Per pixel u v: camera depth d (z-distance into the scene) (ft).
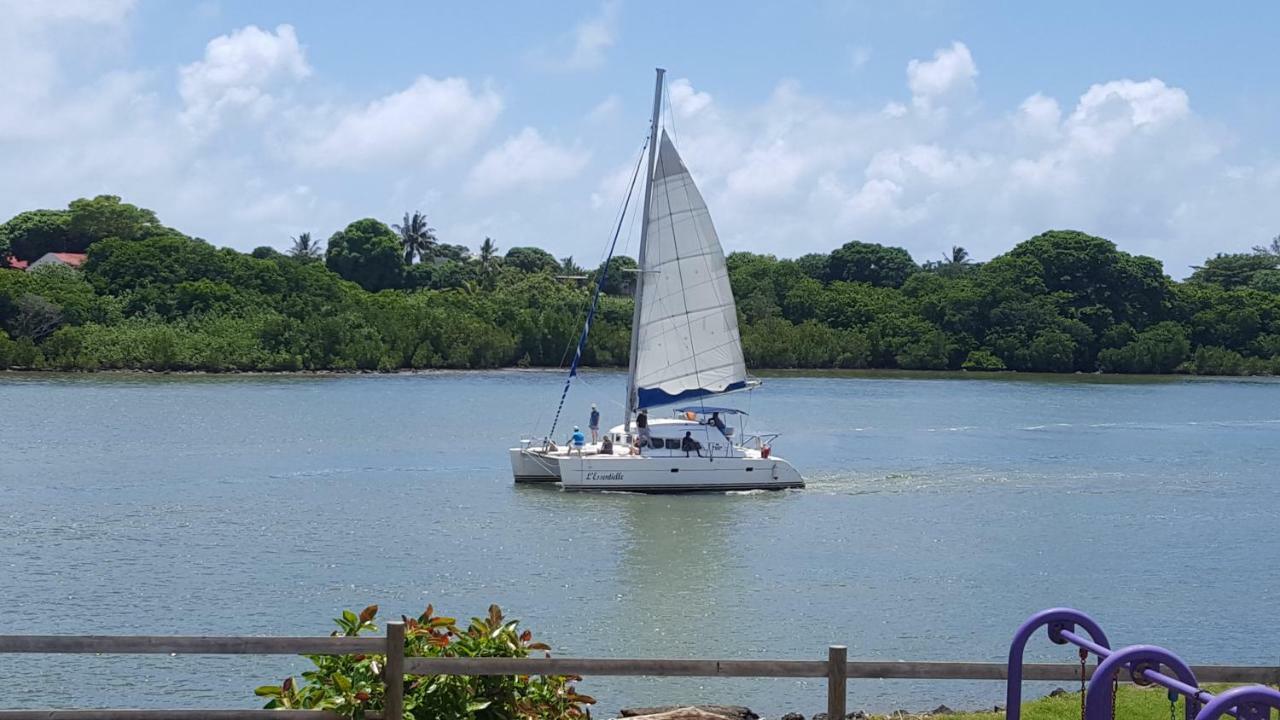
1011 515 164.25
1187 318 592.60
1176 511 169.27
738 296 578.25
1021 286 579.48
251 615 105.29
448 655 47.57
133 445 230.27
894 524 155.94
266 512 158.61
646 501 172.04
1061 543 144.15
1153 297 589.73
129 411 296.71
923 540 145.07
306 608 108.06
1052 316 561.84
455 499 171.73
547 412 321.52
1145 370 562.66
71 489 175.52
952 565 130.41
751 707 82.17
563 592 115.44
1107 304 583.58
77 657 91.04
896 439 262.67
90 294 452.76
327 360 455.22
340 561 128.26
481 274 616.39
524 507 165.58
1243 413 348.38
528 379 447.42
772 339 532.32
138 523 148.66
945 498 178.60
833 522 156.76
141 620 103.14
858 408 344.90
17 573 119.65
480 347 486.38
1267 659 96.22
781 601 112.78
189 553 130.93
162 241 486.79
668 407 198.80
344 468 203.62
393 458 217.77
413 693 46.34
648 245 187.62
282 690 47.73
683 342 188.34
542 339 494.59
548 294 544.62
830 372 531.91
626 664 46.09
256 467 203.00
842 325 565.94
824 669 47.21
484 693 47.06
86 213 627.05
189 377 418.10
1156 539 147.64
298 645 45.68
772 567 128.06
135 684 84.99
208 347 438.40
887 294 598.34
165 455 216.54
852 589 118.11
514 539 142.31
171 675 87.10
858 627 103.81
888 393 413.80
